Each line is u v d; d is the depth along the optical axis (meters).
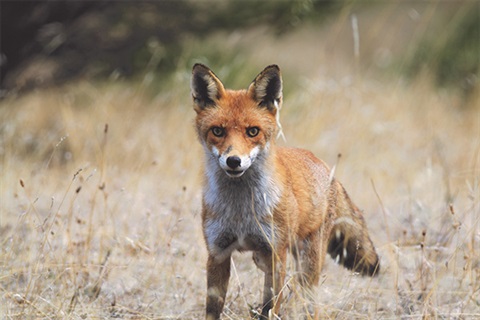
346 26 33.03
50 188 16.00
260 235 9.88
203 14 21.28
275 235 9.84
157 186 15.94
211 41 24.48
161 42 21.89
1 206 13.87
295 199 10.20
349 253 11.58
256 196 9.76
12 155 17.02
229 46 24.80
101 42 21.94
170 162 17.12
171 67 23.28
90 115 20.17
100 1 21.09
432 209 14.59
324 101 20.33
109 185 15.61
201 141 10.21
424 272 10.99
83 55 22.02
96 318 9.80
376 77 27.31
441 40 28.56
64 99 21.58
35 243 11.89
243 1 20.98
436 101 23.83
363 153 18.11
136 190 14.98
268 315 9.63
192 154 17.39
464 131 21.98
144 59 22.41
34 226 11.33
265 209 9.77
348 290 10.48
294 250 10.73
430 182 15.89
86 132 18.67
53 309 9.91
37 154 17.64
